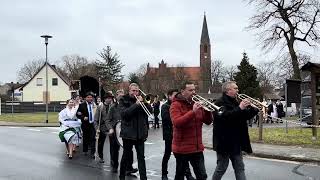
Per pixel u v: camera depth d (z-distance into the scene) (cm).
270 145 1711
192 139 765
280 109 3559
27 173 1150
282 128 2608
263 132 2272
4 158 1438
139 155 951
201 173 774
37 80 8581
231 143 757
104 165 1287
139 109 940
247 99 745
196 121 766
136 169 1105
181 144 766
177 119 746
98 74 7381
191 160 775
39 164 1309
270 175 1101
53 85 8475
